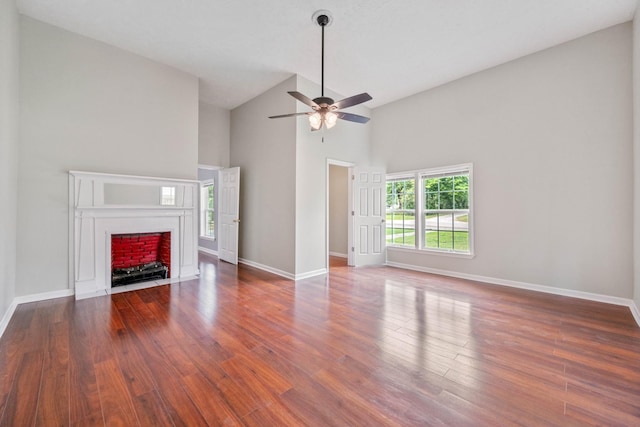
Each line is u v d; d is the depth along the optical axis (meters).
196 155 4.46
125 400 1.61
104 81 3.63
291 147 4.54
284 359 2.06
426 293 3.70
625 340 2.37
